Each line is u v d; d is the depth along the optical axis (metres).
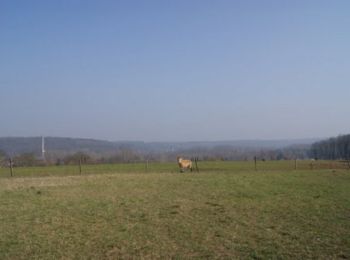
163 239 17.03
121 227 19.23
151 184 35.50
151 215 22.06
